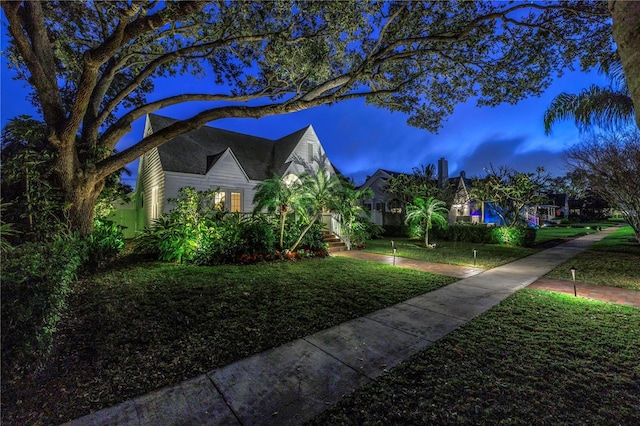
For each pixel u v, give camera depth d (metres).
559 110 7.88
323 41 7.52
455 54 7.88
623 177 9.95
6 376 2.44
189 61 10.27
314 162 17.75
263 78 9.94
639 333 3.58
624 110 6.82
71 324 3.87
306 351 3.21
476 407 2.25
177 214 9.07
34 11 7.02
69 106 11.59
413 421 2.12
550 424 2.06
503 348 3.23
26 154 6.46
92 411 2.23
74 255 4.92
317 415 2.20
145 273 6.87
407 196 18.81
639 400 2.32
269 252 9.05
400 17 6.87
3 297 2.31
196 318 4.12
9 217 6.75
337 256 10.30
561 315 4.27
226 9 6.82
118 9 5.13
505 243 13.82
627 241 13.95
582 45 6.71
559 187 13.07
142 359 3.01
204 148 15.31
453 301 5.04
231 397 2.42
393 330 3.78
